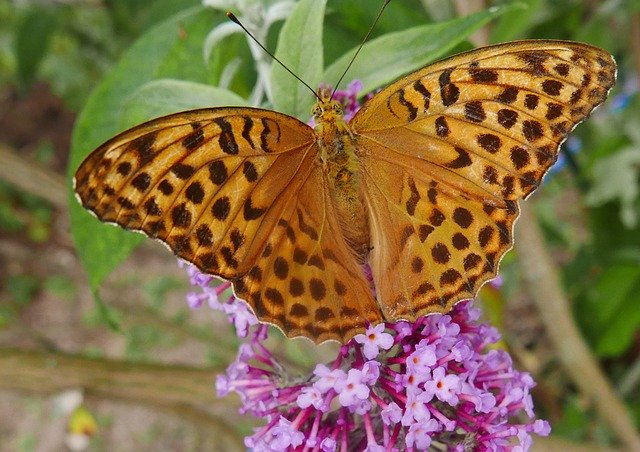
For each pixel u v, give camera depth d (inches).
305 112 6.3
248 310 5.9
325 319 5.6
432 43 6.2
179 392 8.0
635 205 10.6
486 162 5.6
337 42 7.1
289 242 5.6
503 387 5.8
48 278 18.0
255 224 5.5
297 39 6.2
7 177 9.2
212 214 5.4
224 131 5.4
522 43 5.2
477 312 5.8
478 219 5.6
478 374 5.8
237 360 6.0
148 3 9.7
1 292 17.8
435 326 5.6
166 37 7.2
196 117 5.2
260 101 6.8
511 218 5.5
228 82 6.8
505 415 5.7
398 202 5.8
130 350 14.9
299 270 5.6
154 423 15.1
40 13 11.6
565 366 9.6
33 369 7.7
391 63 6.2
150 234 5.3
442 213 5.6
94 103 7.0
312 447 5.6
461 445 5.5
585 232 13.6
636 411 10.2
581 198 11.7
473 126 5.5
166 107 6.5
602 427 10.4
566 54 5.2
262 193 5.6
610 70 5.2
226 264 5.5
